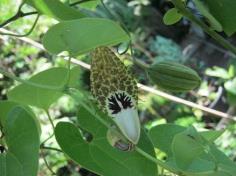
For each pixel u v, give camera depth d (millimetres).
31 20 440
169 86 205
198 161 197
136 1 810
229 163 201
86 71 504
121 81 179
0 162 175
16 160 174
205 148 186
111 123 199
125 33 182
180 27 884
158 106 636
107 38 182
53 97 215
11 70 600
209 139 203
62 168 483
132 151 197
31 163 173
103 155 196
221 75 539
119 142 181
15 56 596
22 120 178
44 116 512
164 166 189
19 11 202
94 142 198
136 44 776
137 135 176
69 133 197
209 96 628
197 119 595
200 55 841
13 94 213
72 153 195
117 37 182
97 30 180
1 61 593
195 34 862
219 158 202
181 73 204
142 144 200
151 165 197
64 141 196
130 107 178
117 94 179
